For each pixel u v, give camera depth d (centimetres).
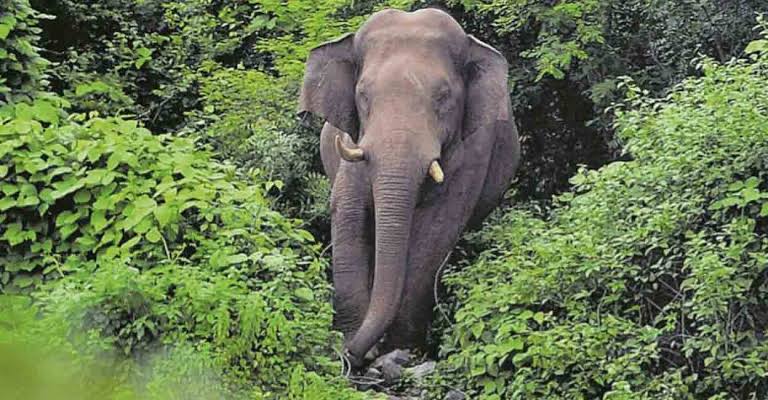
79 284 959
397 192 1295
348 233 1402
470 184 1475
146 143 1071
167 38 2094
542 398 1066
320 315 1073
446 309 1435
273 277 1050
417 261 1434
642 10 2012
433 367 1255
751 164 1089
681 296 1088
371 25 1448
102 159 1063
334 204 1423
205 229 1046
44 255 1033
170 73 2081
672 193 1143
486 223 1683
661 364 1081
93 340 899
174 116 2066
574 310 1130
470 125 1439
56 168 1040
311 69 1466
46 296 954
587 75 2000
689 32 2005
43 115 1134
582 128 2158
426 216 1444
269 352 977
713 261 999
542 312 1165
